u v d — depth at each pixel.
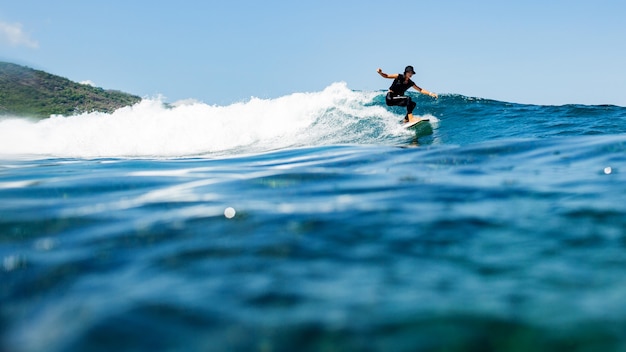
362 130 11.09
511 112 11.74
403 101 10.88
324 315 1.69
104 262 2.23
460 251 2.33
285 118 12.18
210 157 8.22
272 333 1.57
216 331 1.58
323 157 6.51
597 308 1.74
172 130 11.93
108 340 1.54
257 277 2.02
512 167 4.75
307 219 2.89
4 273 2.13
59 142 12.01
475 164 4.99
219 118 12.20
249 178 4.59
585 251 2.31
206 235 2.61
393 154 6.03
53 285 1.98
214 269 2.11
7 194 4.02
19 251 2.43
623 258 2.21
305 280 1.99
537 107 12.21
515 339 1.54
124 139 11.82
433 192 3.64
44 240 2.60
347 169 4.98
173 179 4.75
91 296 1.86
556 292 1.87
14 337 1.58
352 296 1.83
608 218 2.81
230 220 2.90
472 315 1.69
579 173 4.32
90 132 12.26
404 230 2.65
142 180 4.70
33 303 1.83
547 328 1.61
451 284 1.95
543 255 2.27
